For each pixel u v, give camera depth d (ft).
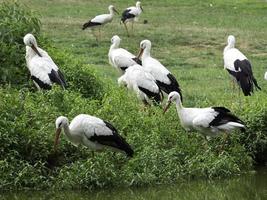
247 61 58.13
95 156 45.44
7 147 44.98
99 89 57.47
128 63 64.49
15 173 44.06
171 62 79.77
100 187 44.01
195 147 48.19
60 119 43.96
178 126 50.29
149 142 47.37
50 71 53.36
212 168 46.62
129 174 44.78
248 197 44.37
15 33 58.65
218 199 43.88
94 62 78.54
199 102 57.00
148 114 51.72
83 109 49.14
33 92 54.95
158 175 45.55
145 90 55.77
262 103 52.80
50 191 43.68
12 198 43.09
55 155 46.32
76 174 44.19
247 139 50.11
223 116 47.55
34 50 55.01
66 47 84.99
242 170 48.57
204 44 90.89
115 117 48.83
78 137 44.60
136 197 43.80
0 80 55.06
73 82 56.49
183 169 46.29
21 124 45.68
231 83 68.03
